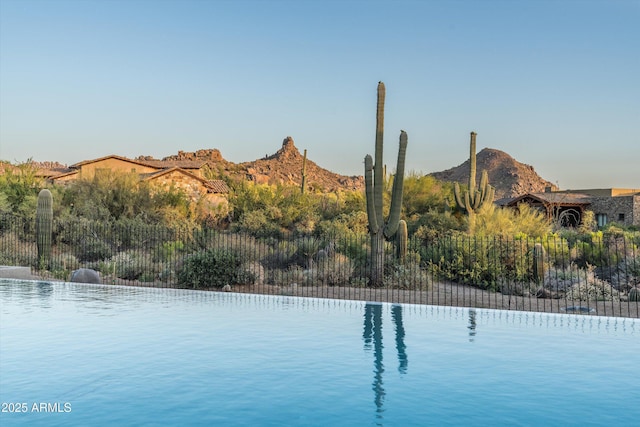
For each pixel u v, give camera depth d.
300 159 187.88
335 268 14.12
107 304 9.09
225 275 13.08
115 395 4.45
